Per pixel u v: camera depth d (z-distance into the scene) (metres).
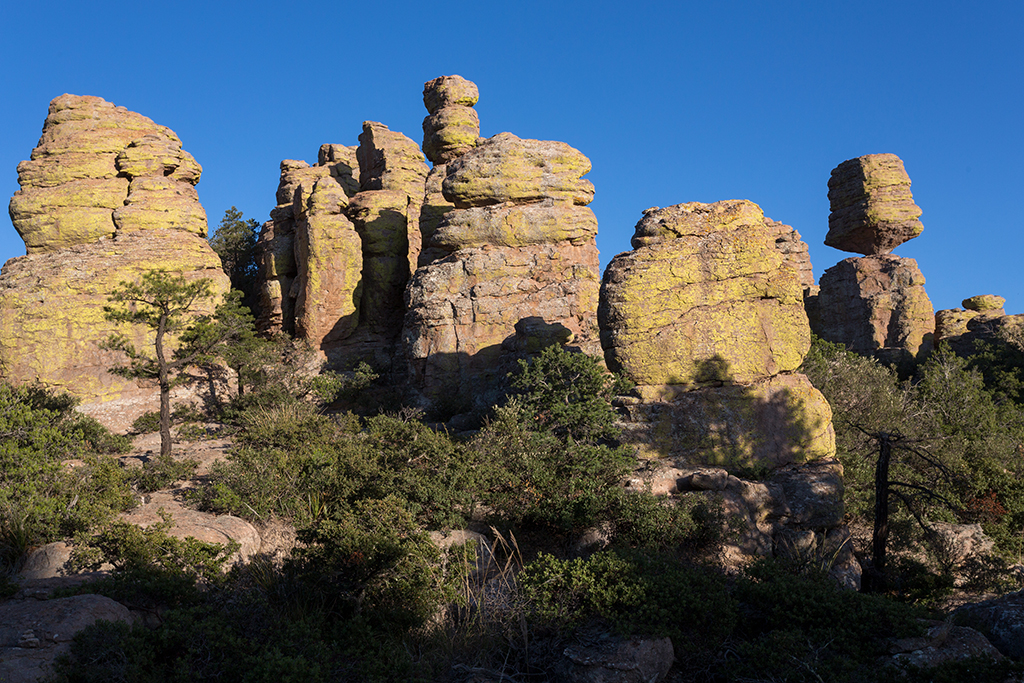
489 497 10.28
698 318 12.88
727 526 10.17
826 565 9.83
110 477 11.09
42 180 28.59
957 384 20.28
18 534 9.04
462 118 32.03
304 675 5.46
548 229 24.52
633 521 9.66
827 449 12.63
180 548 7.89
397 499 9.37
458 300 24.38
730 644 6.88
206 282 19.22
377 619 7.16
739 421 12.45
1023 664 5.91
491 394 20.22
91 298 25.81
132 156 28.83
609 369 13.52
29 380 24.81
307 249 33.78
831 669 6.07
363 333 34.25
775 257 13.33
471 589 7.76
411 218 37.62
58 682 5.15
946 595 10.40
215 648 5.85
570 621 6.92
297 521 9.98
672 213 13.92
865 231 37.81
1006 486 14.21
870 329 36.66
